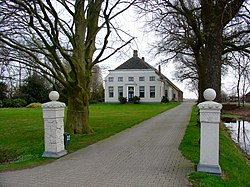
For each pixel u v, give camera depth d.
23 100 48.38
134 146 9.62
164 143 10.17
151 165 6.85
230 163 7.60
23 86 49.62
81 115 12.93
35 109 39.56
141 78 57.22
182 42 18.53
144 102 57.16
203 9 9.93
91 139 11.21
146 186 5.23
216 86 9.57
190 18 12.87
